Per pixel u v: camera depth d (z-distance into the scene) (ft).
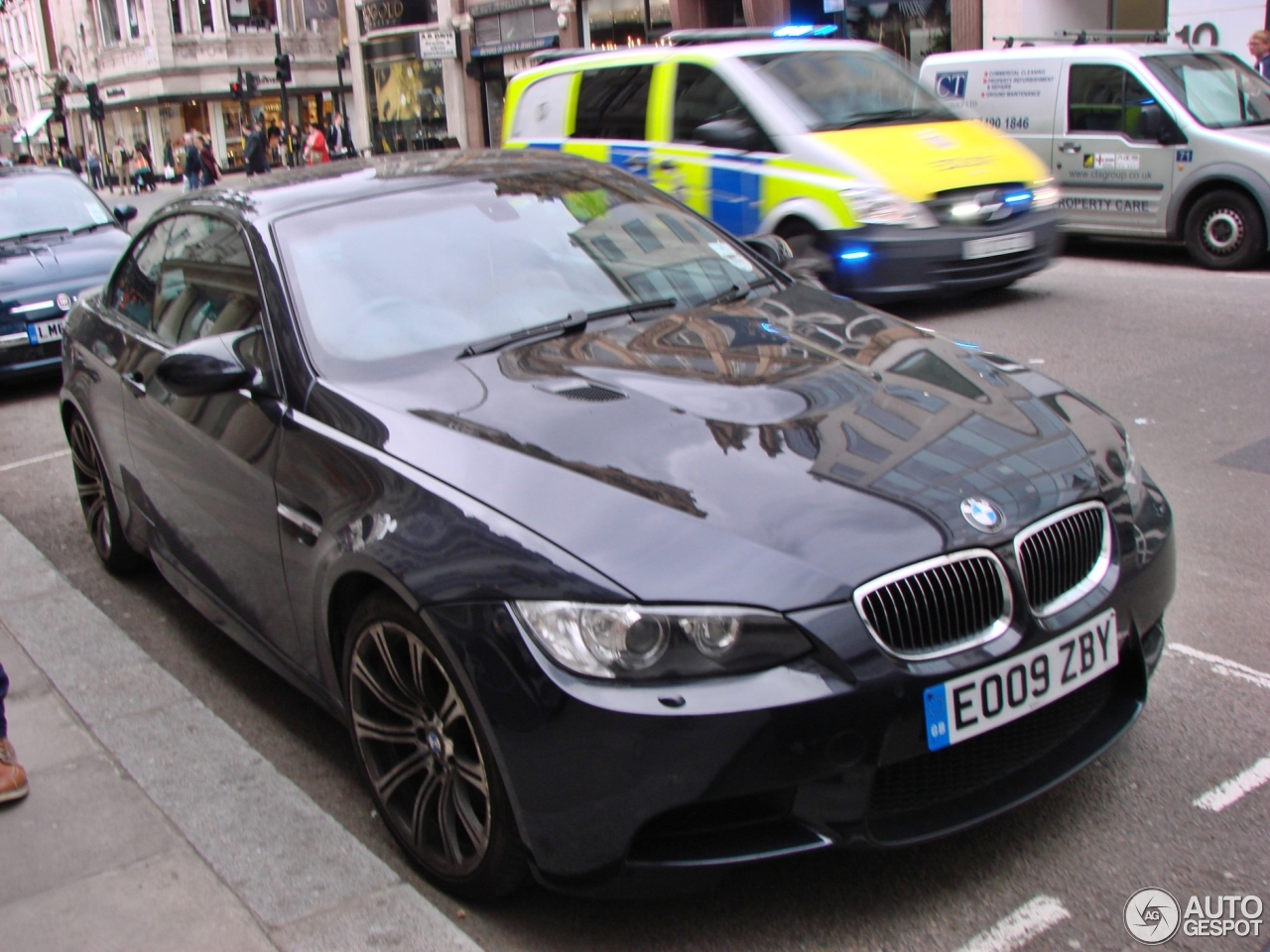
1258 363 23.44
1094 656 8.84
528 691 7.92
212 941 8.77
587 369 10.50
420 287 11.80
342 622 10.02
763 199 28.89
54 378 32.17
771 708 7.61
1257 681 11.61
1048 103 37.60
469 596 8.24
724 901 8.91
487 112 108.06
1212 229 34.27
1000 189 28.32
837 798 7.91
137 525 14.90
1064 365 24.17
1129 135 35.91
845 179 27.37
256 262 11.98
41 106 240.32
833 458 8.89
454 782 8.84
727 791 7.71
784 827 8.02
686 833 8.03
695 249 13.32
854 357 10.71
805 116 28.86
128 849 10.02
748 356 10.69
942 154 28.37
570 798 7.93
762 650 7.70
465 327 11.44
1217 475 17.63
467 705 8.34
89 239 32.89
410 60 113.60
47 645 14.43
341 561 9.34
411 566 8.64
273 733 12.17
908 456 8.98
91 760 11.54
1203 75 35.94
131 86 192.65
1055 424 9.87
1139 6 56.75
